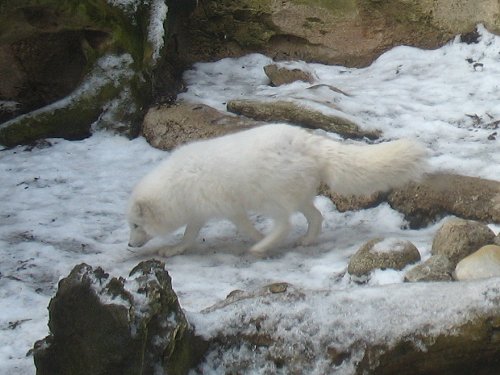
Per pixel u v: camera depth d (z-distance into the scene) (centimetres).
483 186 862
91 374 491
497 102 1127
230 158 792
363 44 1354
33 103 1230
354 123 1049
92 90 1175
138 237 834
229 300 571
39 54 1199
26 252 831
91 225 909
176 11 1320
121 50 1184
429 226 872
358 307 518
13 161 1095
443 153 984
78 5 1138
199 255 832
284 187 787
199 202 806
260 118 1109
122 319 483
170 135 1116
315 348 510
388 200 900
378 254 711
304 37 1380
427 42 1334
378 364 502
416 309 512
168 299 498
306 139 802
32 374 577
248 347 520
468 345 503
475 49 1284
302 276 752
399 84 1230
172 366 495
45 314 692
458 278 661
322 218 830
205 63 1402
